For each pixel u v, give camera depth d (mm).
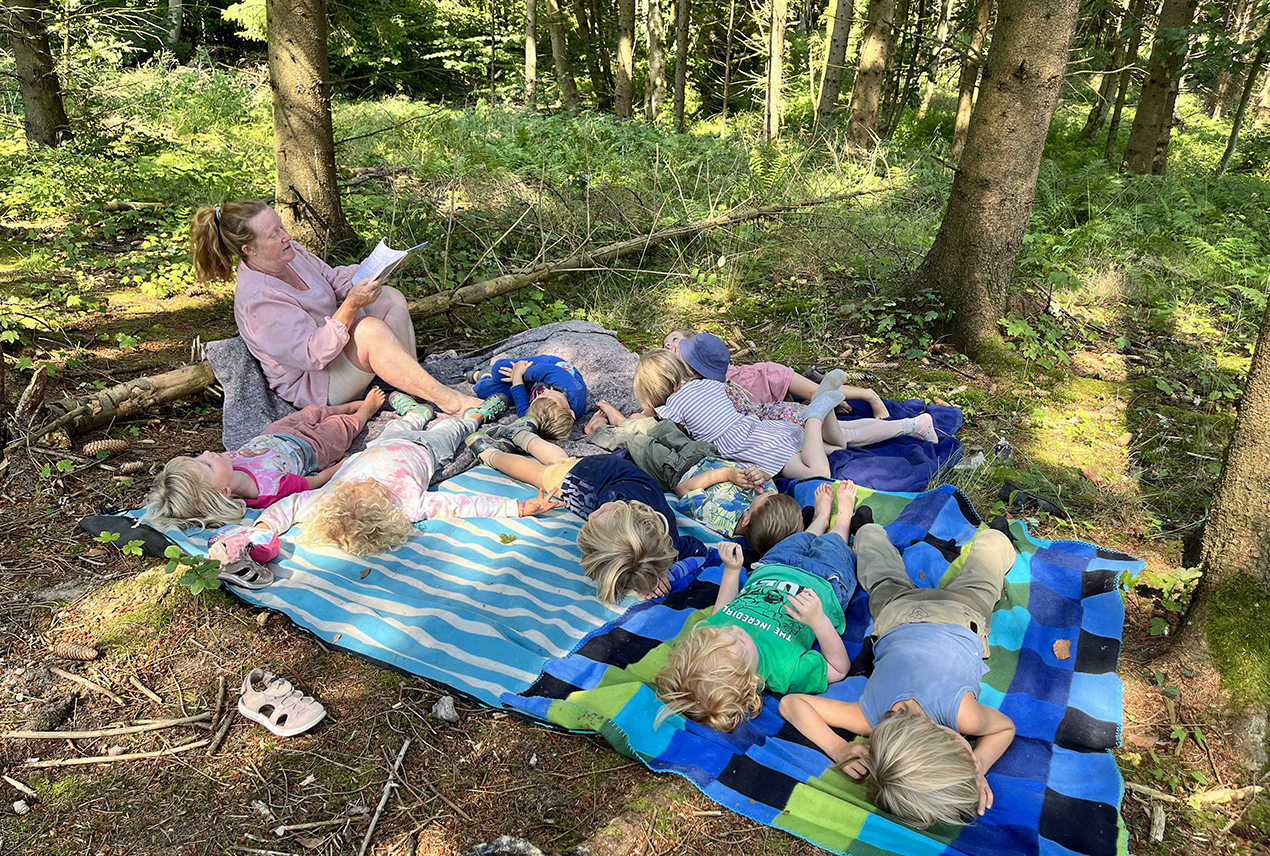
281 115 6023
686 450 4176
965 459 4496
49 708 2732
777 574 3207
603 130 12422
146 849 2314
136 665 2945
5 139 9336
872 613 3256
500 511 3898
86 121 9461
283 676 2936
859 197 9352
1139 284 7195
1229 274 7777
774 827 2439
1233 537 3051
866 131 12602
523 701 2801
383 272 4387
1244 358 5973
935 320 6004
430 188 8312
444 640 3086
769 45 13719
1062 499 4254
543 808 2490
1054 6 5199
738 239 7605
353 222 7324
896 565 3414
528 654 3027
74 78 9383
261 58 20172
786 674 2898
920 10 15500
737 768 2600
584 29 22469
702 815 2479
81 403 4289
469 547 3701
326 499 3605
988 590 3264
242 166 9430
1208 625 3025
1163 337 6355
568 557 3658
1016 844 2375
